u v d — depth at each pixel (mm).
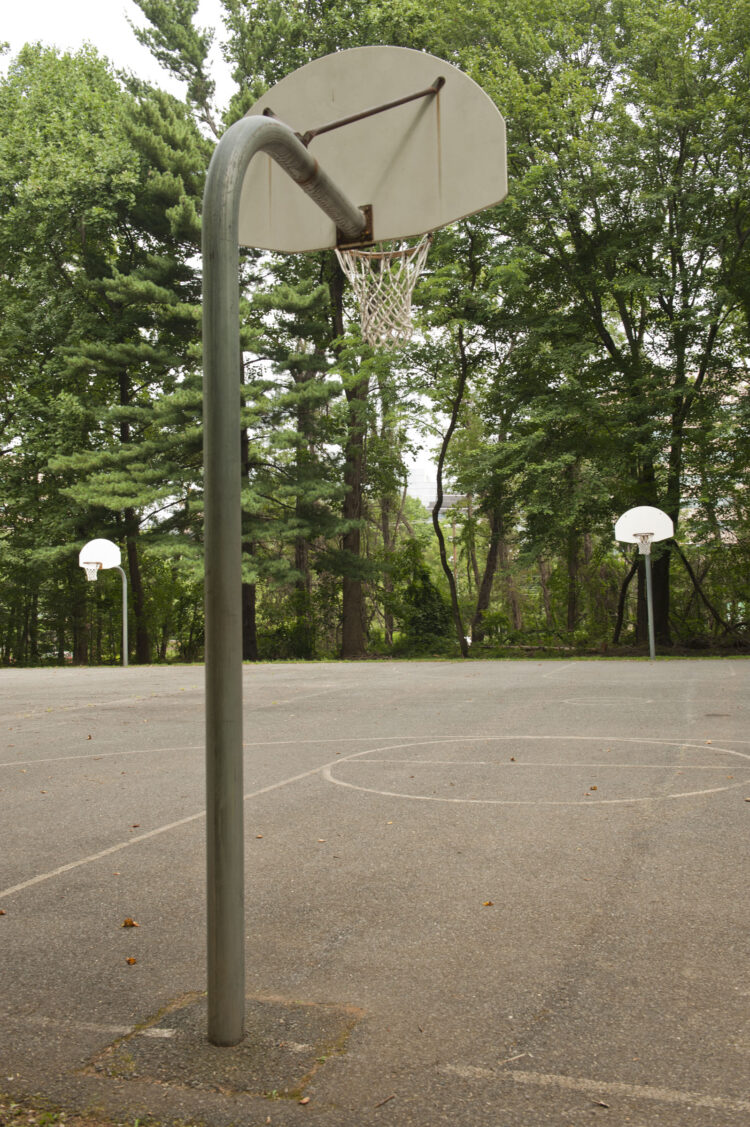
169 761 8008
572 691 13273
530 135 25250
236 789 2709
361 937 3617
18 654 38031
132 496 26312
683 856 4645
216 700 2670
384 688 14516
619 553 30609
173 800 6332
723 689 13023
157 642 39156
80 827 5594
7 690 15992
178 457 27812
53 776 7406
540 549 26047
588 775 6891
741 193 23125
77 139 28062
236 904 2703
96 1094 2443
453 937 3600
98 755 8453
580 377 26422
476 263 26734
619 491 26047
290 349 28375
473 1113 2322
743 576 29781
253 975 3254
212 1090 2453
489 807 5891
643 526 21578
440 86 4594
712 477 24984
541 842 5000
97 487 25922
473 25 26016
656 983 3115
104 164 27312
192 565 25891
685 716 10172
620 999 2994
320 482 27844
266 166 4484
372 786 6648
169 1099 2412
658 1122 2266
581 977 3182
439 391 26141
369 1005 2986
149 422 28094
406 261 5578
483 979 3184
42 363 31797
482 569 54781
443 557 29141
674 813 5598
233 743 2689
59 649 37000
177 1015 2928
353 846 5000
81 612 35719
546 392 26469
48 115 29328
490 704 11859
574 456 25172
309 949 3498
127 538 28609
